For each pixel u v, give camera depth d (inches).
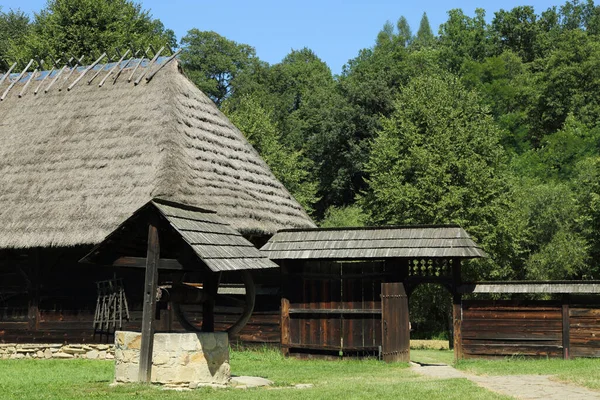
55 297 813.9
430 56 2423.7
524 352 754.8
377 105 2073.1
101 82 943.0
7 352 818.2
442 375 617.0
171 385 485.4
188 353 492.1
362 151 2054.6
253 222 836.6
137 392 458.9
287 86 2719.0
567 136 2048.5
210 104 1001.5
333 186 2100.1
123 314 793.6
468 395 456.1
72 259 813.9
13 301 832.9
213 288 552.7
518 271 1439.5
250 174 954.1
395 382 549.0
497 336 762.2
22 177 847.7
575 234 1438.2
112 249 526.3
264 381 538.3
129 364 503.8
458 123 1332.4
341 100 2126.0
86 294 807.7
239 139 1010.7
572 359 733.9
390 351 734.5
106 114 891.4
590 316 743.7
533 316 757.9
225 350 524.4
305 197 1834.4
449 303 1338.6
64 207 785.6
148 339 491.5
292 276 786.8
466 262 1253.7
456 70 2337.6
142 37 1752.0
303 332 775.1
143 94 898.7
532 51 2664.9
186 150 833.5
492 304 768.3
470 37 2425.0
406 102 1440.7
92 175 812.6
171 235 528.1
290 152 2150.6
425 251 732.7
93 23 1668.3
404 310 762.8
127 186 781.3
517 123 2224.4
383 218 1328.7
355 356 754.2
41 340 812.0
